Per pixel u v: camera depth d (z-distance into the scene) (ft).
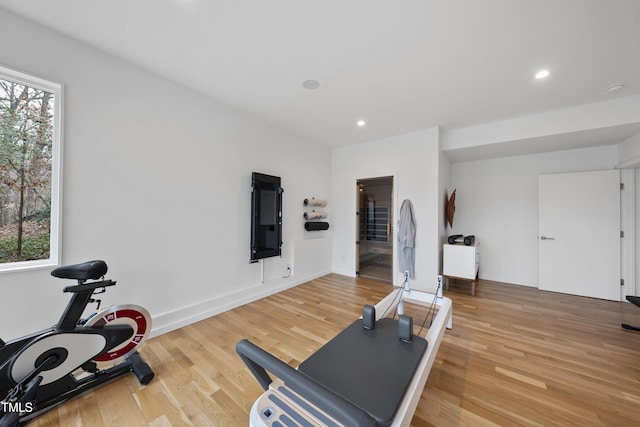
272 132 11.36
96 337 4.90
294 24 5.45
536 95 8.39
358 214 14.46
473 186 14.33
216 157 9.05
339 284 12.81
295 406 2.86
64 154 5.79
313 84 7.94
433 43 5.98
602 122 8.75
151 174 7.34
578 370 5.75
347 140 13.78
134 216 6.99
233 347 6.73
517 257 13.05
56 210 5.75
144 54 6.53
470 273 11.12
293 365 6.00
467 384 5.29
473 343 6.95
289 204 12.38
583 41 5.75
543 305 9.87
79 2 4.85
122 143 6.75
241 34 5.76
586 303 10.16
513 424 4.30
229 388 5.17
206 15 5.19
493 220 13.71
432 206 11.66
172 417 4.44
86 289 4.71
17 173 5.47
